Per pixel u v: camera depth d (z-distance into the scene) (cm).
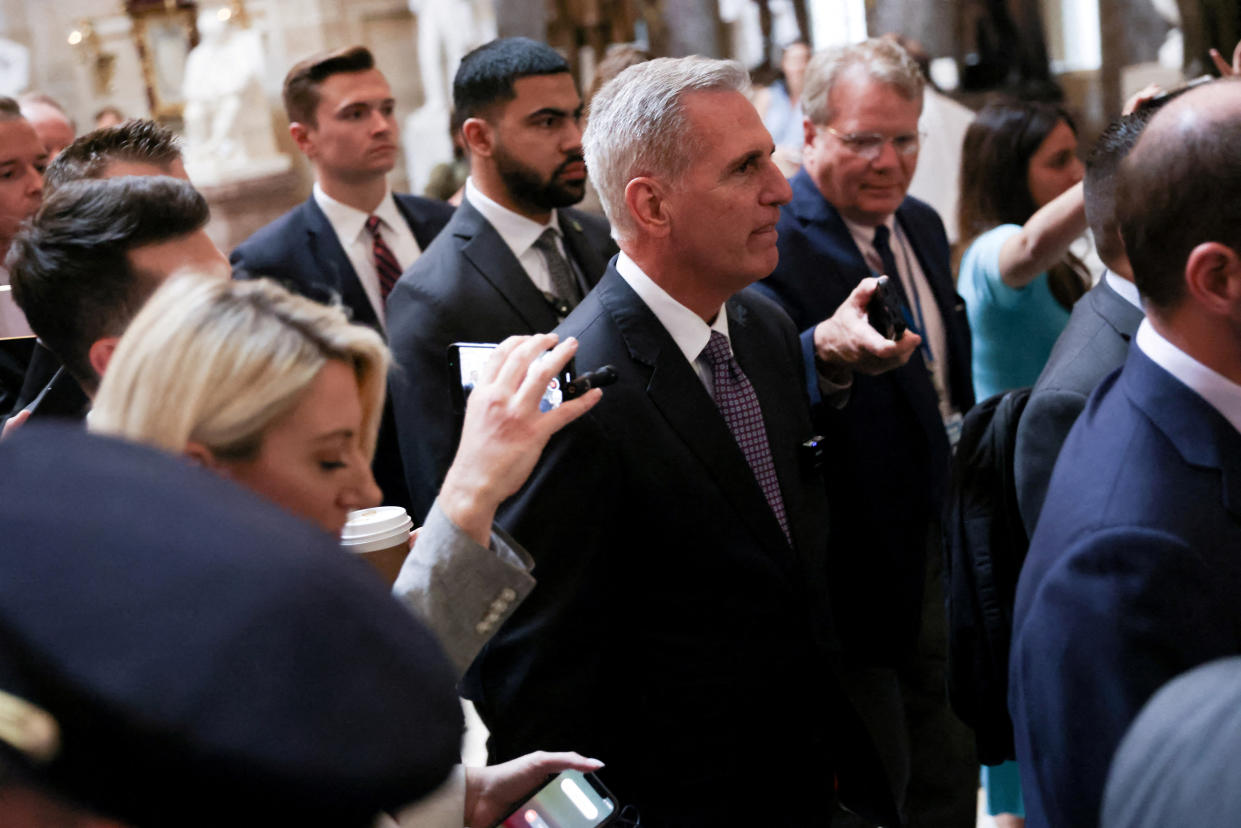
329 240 304
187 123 709
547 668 153
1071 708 109
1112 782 58
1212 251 107
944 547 184
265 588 44
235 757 41
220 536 46
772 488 173
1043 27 688
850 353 188
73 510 46
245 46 703
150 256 139
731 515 160
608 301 164
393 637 47
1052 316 270
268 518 48
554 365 120
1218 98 109
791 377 183
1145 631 105
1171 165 109
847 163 240
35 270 139
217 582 44
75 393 158
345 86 297
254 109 703
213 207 687
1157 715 57
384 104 304
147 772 41
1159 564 105
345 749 43
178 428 88
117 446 51
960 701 179
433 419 228
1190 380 112
